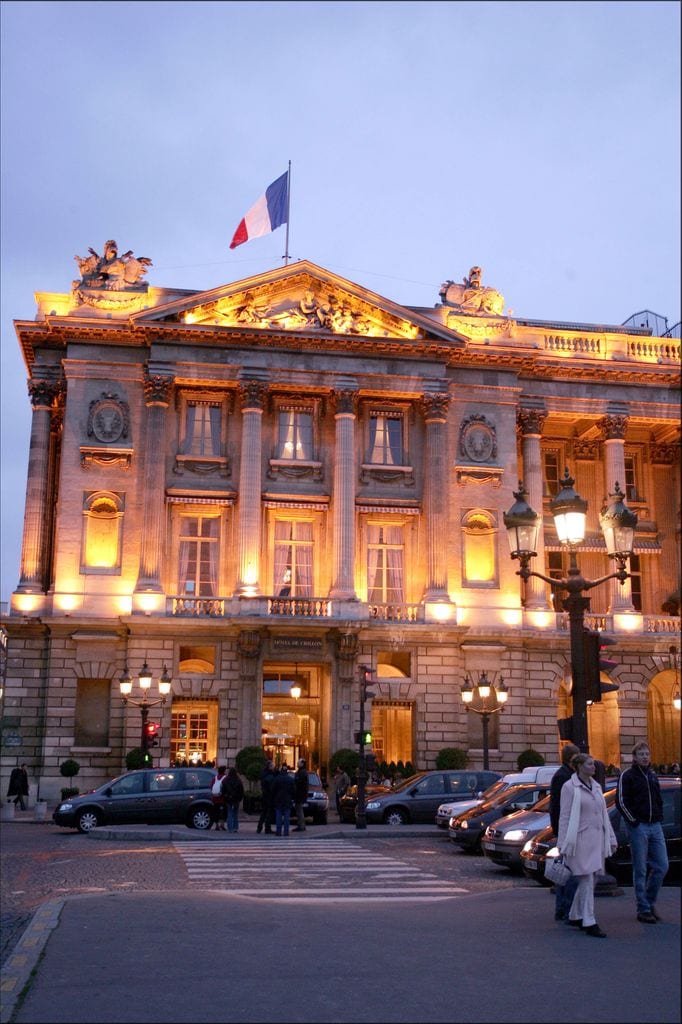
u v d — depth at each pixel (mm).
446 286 57438
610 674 54281
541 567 55656
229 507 52219
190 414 53469
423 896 20062
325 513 53219
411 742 51531
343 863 25938
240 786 35594
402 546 53969
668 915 15062
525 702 52938
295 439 53875
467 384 55375
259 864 25531
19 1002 10180
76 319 51719
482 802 31078
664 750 58875
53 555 54969
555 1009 9602
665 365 57812
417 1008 9711
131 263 53906
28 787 47469
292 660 50094
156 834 33156
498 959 11914
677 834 21734
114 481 51438
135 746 48125
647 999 9961
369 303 53906
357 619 49875
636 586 60219
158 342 51906
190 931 13961
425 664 51531
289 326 53375
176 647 49438
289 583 52781
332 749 49375
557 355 57344
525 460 56594
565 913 14555
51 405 53750
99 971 11500
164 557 51406
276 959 12023
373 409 54969
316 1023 9250
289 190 55406
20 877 23359
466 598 53219
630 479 61625
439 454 53594
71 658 49656
